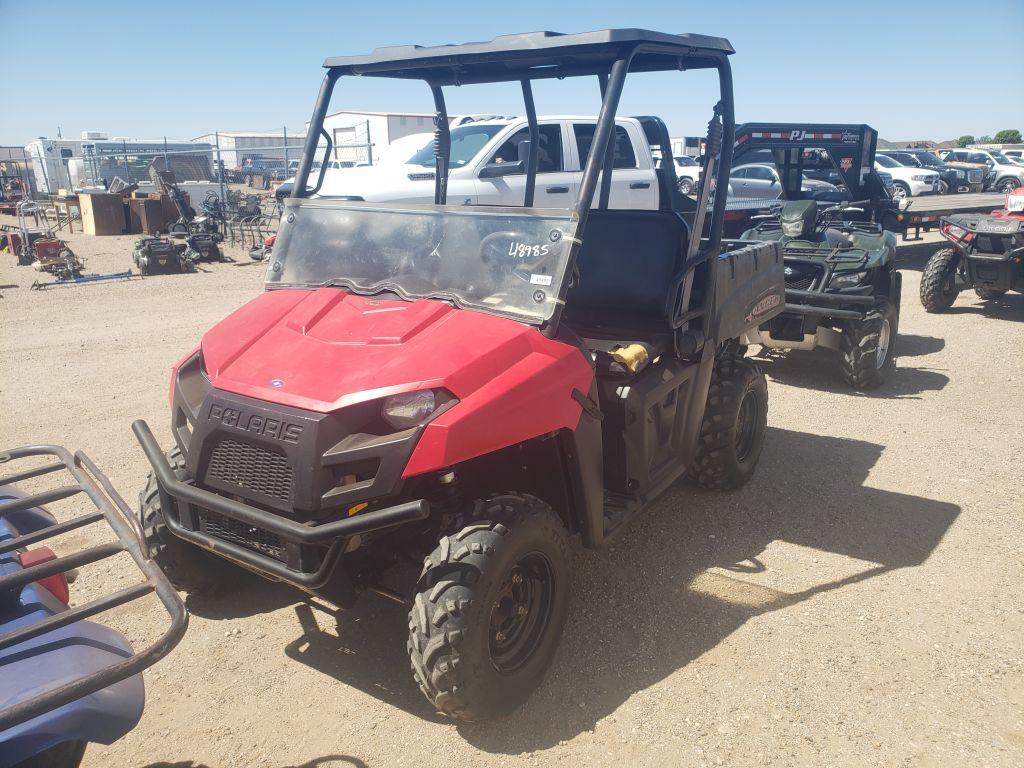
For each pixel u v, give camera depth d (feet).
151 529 10.21
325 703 9.27
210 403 8.61
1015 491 15.01
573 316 13.26
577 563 12.37
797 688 9.46
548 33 9.62
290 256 10.93
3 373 22.79
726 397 13.76
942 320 30.37
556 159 27.84
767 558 12.58
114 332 28.53
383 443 7.80
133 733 8.77
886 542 13.10
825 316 20.70
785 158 28.17
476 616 7.93
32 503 6.95
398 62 10.76
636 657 10.07
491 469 10.09
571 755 8.43
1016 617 10.93
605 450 11.07
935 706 9.14
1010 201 30.01
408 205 10.43
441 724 8.92
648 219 12.60
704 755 8.41
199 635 10.55
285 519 7.95
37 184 110.22
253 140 137.18
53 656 6.11
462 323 9.09
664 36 9.75
